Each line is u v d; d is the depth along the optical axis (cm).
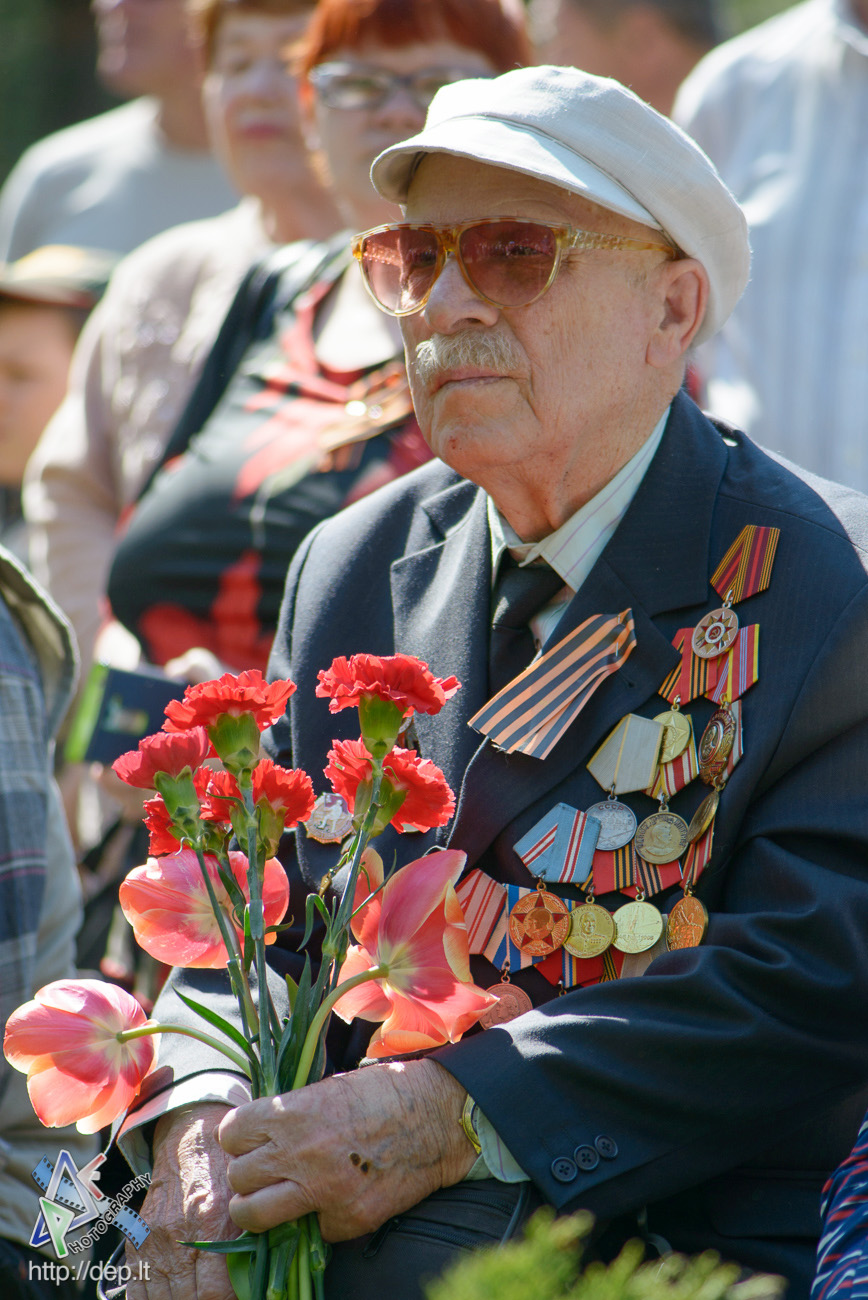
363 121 445
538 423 283
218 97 541
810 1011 260
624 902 279
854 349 518
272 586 421
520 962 280
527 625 305
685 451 302
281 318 462
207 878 255
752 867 271
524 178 283
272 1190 249
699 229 288
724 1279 193
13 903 331
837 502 294
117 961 427
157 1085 283
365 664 253
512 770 287
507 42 454
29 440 648
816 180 533
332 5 448
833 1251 232
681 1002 260
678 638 288
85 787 546
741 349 535
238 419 448
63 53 1386
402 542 330
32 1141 351
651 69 662
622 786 281
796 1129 272
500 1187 261
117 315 553
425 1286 248
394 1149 254
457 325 283
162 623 430
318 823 306
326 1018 260
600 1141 255
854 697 270
